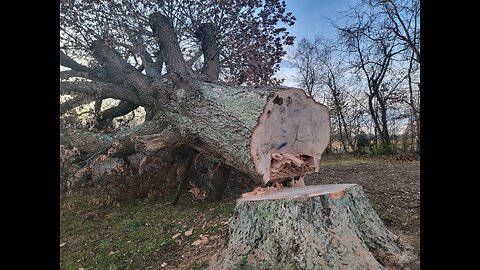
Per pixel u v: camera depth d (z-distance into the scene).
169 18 5.00
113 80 5.05
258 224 2.16
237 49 5.39
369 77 11.09
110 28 4.59
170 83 3.94
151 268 2.64
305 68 12.99
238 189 5.16
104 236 3.46
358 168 6.99
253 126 2.71
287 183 2.68
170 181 4.88
